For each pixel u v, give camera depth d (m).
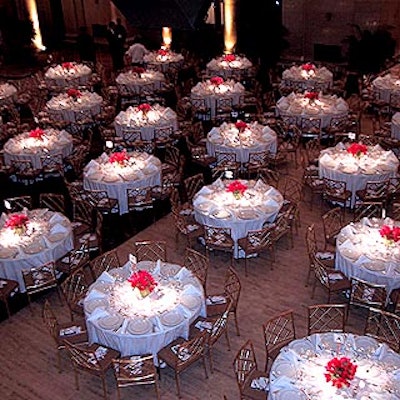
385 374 5.30
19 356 7.02
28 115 16.11
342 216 9.77
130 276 6.83
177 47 21.66
